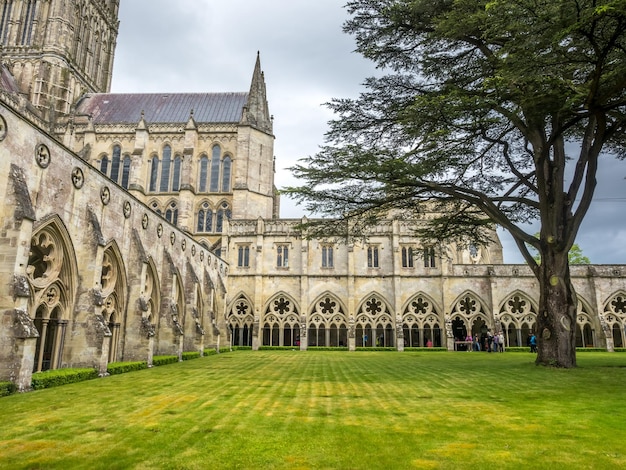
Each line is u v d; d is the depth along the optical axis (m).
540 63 16.05
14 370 13.56
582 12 14.35
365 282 47.50
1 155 14.66
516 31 16.50
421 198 24.95
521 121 21.67
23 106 51.78
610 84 16.53
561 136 21.70
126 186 57.78
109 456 6.86
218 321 43.06
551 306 20.98
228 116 62.78
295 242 48.88
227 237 49.09
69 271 18.73
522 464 6.51
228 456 6.86
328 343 46.66
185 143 57.22
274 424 8.95
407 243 47.84
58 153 17.91
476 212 27.11
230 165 58.25
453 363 24.72
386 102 22.78
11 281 14.07
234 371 20.42
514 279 46.09
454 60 22.62
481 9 18.67
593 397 12.26
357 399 12.01
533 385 14.75
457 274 46.62
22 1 65.75
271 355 34.38
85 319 18.81
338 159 21.22
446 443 7.60
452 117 19.36
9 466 6.40
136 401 11.74
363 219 28.14
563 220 21.33
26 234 14.70
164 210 56.75
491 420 9.34
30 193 16.16
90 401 11.76
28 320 14.12
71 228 18.73
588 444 7.55
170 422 9.14
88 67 71.69
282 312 47.88
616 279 45.06
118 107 65.62
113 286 22.86
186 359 29.06
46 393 13.28
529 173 24.94
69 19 65.19
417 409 10.55
